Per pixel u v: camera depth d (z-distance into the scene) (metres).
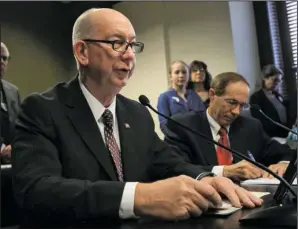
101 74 1.01
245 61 3.54
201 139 1.57
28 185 0.79
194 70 3.02
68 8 4.33
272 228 0.60
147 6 3.90
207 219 0.68
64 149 0.92
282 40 3.56
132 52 1.03
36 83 4.15
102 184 0.74
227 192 0.79
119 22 1.01
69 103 1.00
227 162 1.55
